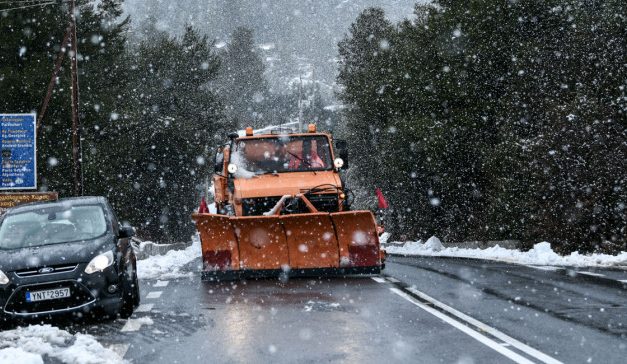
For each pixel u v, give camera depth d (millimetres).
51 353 8750
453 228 46938
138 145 61219
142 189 63625
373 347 8742
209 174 68375
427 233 49188
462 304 12000
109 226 12367
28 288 10922
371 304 12109
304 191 16750
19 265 11070
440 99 44938
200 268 20953
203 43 76438
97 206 12844
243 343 9211
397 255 34656
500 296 12883
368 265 15766
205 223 15586
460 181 44281
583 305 11602
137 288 12750
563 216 26750
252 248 15664
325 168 17812
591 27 33375
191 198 67312
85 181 46844
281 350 8727
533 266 19469
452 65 44469
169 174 65500
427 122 44156
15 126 24516
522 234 30734
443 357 8156
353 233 15602
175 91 73125
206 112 73938
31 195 24016
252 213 16656
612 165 25688
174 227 66625
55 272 11047
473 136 43219
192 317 11312
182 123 65000
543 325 9961
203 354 8648
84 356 8328
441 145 43250
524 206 30688
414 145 45781
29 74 42781
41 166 44781
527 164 29719
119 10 52656
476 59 42281
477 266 19859
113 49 52594
